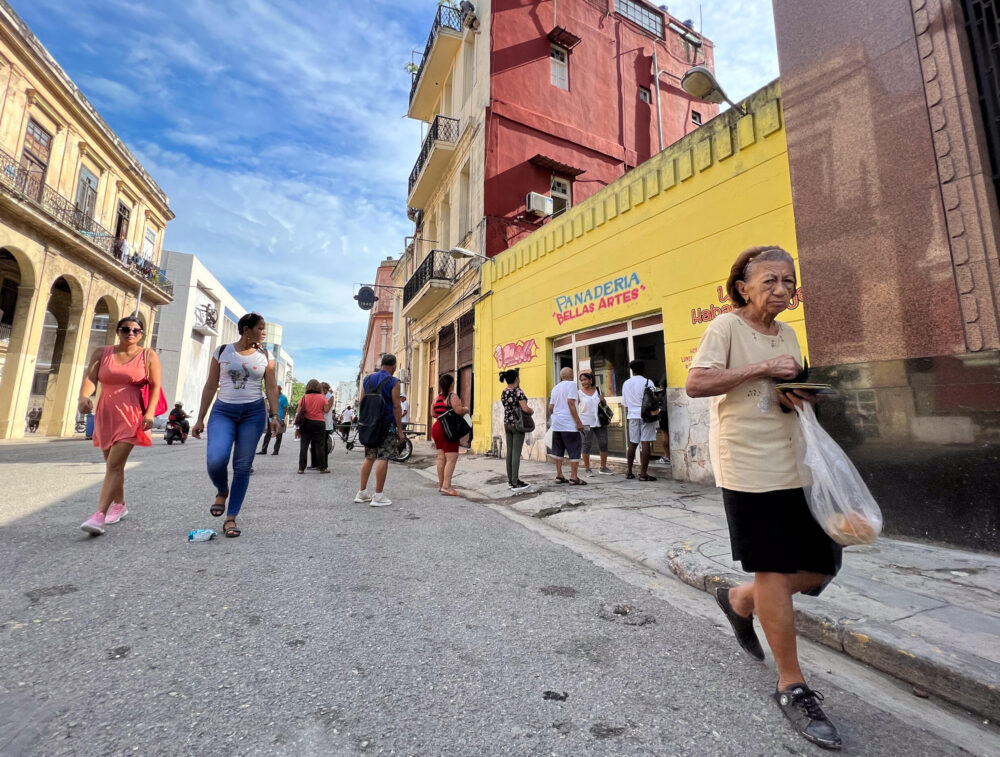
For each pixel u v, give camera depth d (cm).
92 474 685
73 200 1778
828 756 142
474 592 269
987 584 262
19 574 267
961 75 348
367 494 545
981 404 322
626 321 781
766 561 161
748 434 170
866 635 204
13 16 1430
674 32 1611
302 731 145
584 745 143
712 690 177
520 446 606
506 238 1174
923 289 355
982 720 166
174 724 146
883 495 364
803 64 442
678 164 681
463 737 146
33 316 1603
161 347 3731
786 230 545
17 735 138
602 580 298
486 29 1235
